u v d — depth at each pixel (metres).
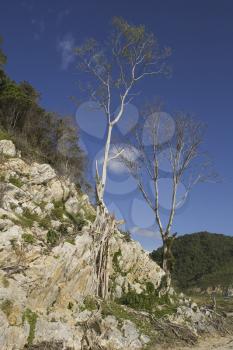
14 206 23.17
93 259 23.86
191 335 25.42
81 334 18.95
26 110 41.47
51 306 18.72
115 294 27.23
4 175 26.06
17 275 16.92
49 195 27.52
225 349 23.88
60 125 42.06
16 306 16.27
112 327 20.86
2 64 46.19
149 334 22.91
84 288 21.64
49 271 18.33
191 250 131.00
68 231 24.20
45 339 17.02
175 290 35.72
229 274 110.88
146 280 31.42
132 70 33.88
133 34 33.22
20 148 33.97
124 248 30.53
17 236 18.88
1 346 14.95
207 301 50.81
